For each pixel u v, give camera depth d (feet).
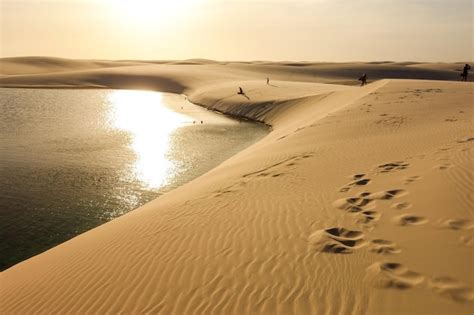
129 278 22.00
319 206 27.76
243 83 193.36
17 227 43.11
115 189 55.26
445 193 25.40
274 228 25.11
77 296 21.34
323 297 17.08
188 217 30.22
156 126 106.73
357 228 23.09
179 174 62.28
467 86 98.84
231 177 42.39
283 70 338.95
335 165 39.06
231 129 103.40
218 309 17.69
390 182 30.27
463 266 17.42
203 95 171.73
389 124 58.75
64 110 136.56
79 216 46.11
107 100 171.94
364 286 17.25
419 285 16.66
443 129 48.55
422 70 341.62
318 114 94.79
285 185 34.91
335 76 321.73
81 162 68.90
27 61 356.38
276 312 16.74
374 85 114.11
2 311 21.54
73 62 389.80
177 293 19.52
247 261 21.31
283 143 59.77
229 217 28.50
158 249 24.97
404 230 21.76
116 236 29.40
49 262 27.76
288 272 19.53
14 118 117.29
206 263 21.90
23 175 61.11
